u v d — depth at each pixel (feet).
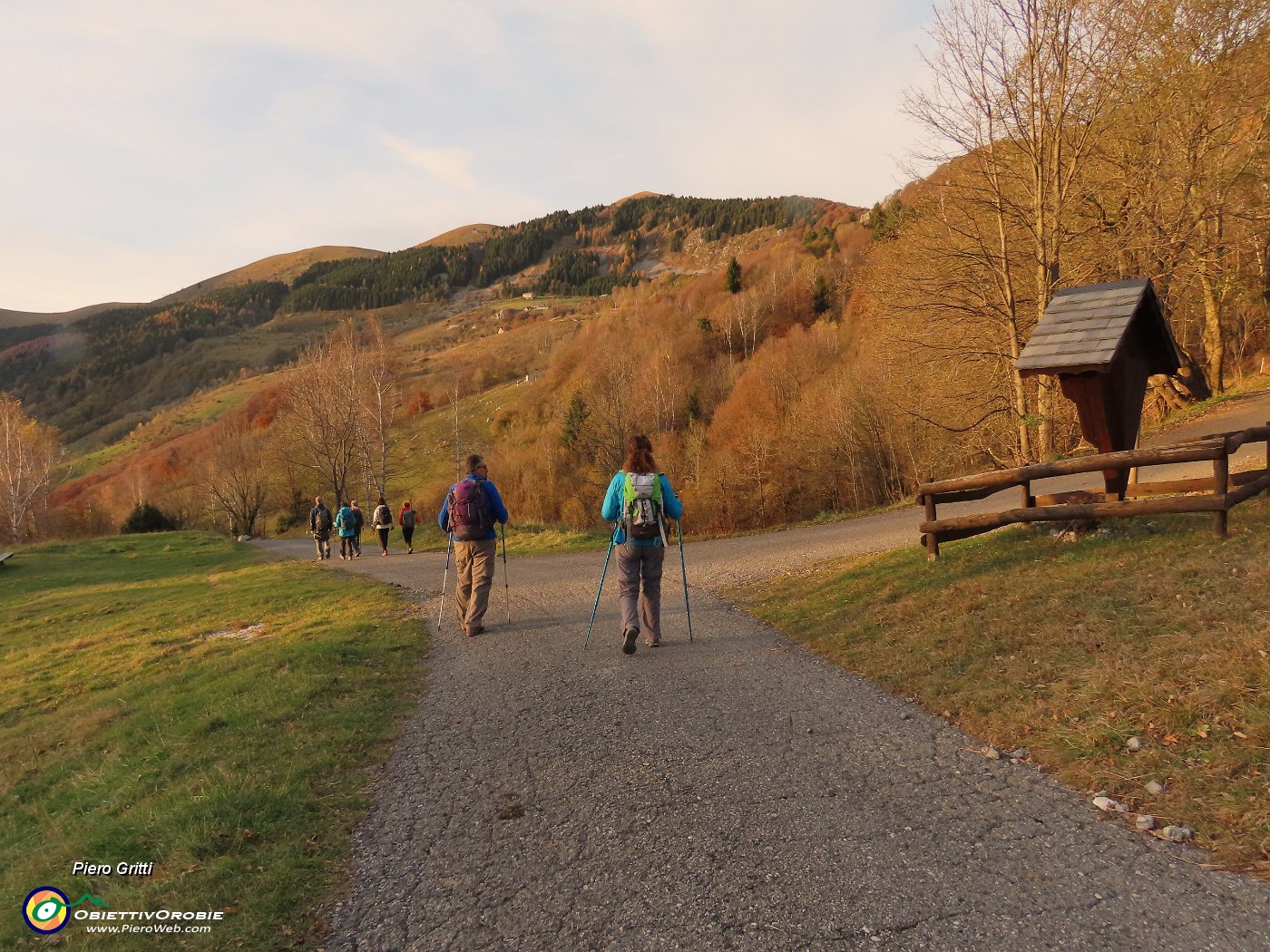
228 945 9.07
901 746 13.88
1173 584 17.54
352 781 14.20
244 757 15.67
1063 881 9.26
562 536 66.44
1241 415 58.39
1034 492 51.65
